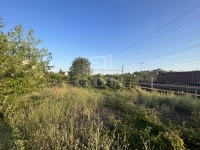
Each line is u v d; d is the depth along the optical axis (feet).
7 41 15.62
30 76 17.37
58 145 8.96
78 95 24.79
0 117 14.44
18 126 11.77
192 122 14.85
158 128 11.82
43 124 12.14
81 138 10.70
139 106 19.85
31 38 18.20
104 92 36.11
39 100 18.80
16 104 16.08
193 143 10.29
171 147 9.40
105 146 8.80
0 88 14.69
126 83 59.11
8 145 8.87
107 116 15.43
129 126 11.93
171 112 19.53
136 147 9.62
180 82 44.96
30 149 9.26
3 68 14.40
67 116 14.82
